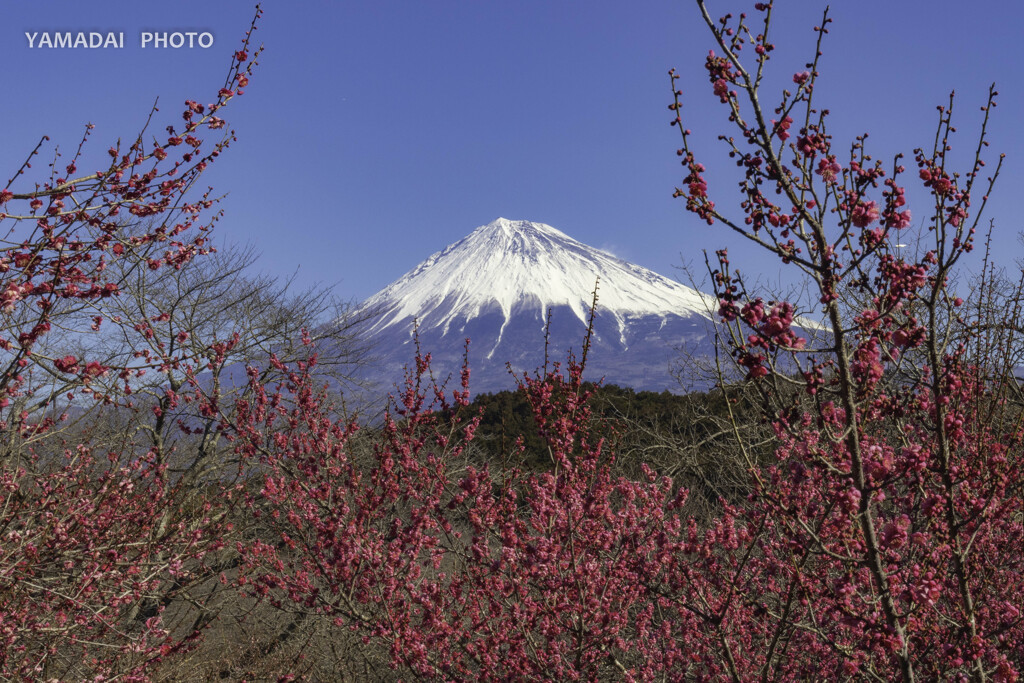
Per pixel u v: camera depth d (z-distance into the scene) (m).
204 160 4.28
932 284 3.56
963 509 4.14
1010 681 3.69
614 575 5.73
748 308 3.13
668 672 6.20
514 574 5.83
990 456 4.20
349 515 6.94
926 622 4.11
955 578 4.70
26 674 5.69
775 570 5.68
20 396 5.60
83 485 6.54
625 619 5.89
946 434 3.62
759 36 3.20
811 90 3.21
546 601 5.68
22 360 4.11
